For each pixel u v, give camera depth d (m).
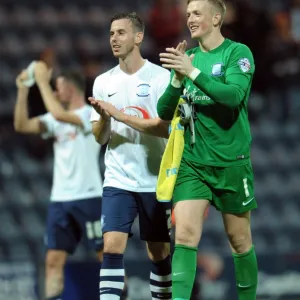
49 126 31.45
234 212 21.95
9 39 57.25
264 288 36.00
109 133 23.84
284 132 52.44
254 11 47.16
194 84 20.73
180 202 21.45
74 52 55.53
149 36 53.81
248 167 21.86
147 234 24.22
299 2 49.34
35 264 35.41
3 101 52.81
